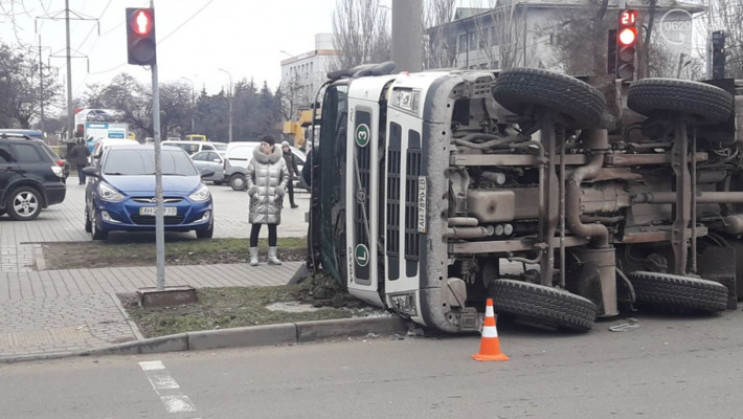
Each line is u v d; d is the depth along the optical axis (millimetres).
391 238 8672
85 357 7797
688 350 7984
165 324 8719
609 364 7434
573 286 9211
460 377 7023
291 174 24438
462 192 8445
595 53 33125
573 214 8859
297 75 79000
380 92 8797
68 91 54469
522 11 41750
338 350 8156
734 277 9984
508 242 8656
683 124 9500
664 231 9758
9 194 19359
